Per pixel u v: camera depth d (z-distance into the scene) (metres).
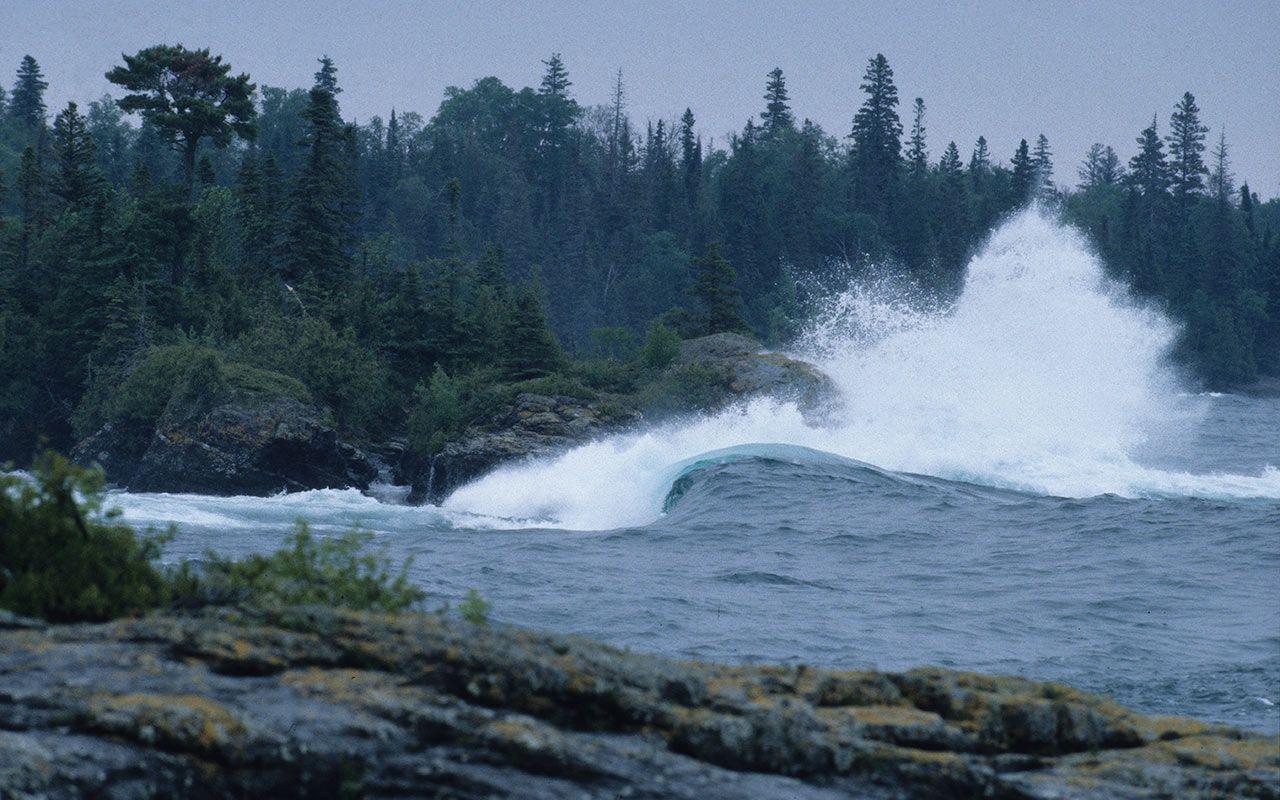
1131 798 31.66
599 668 30.75
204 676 27.97
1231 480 181.62
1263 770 33.16
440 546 113.12
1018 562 103.69
